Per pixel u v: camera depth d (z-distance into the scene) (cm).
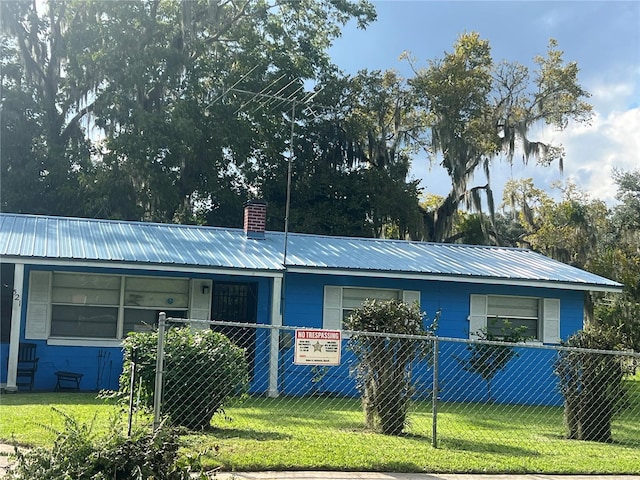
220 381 939
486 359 1694
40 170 2955
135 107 2814
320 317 1684
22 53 2983
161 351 749
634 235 2934
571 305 1806
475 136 3206
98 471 533
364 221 3209
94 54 2770
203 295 1655
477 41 3375
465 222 3409
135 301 1627
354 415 1159
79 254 1502
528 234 3375
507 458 841
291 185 3191
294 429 977
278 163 3183
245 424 1005
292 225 3119
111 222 1872
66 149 2989
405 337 876
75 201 2903
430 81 3297
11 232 1630
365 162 3375
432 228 3356
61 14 2980
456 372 1711
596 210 3175
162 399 911
